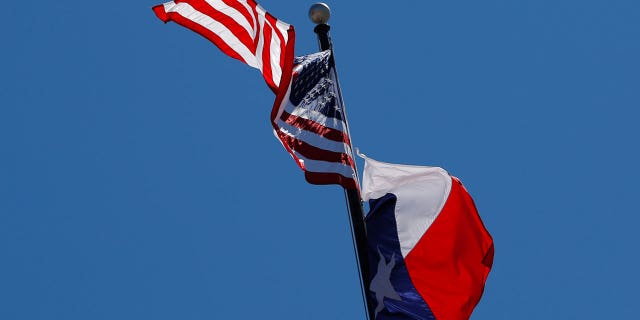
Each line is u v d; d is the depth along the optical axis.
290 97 20.67
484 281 21.25
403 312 19.91
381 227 20.95
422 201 21.42
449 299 20.50
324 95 21.34
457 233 21.25
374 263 20.50
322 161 20.06
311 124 20.61
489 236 21.80
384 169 21.73
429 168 21.72
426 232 21.08
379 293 20.12
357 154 21.47
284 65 19.92
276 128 19.81
